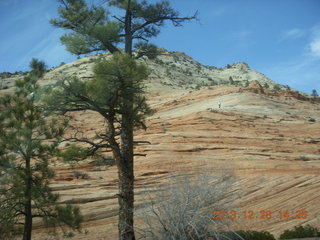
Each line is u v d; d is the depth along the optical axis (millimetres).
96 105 13070
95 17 15102
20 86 13648
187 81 121812
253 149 32281
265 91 68750
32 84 13750
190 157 28484
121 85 12586
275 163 29344
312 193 23172
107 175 23609
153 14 15961
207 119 39906
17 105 13211
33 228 16719
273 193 22812
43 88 13555
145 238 11266
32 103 13477
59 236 16547
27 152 12875
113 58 12312
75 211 13617
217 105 53281
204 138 33562
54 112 13656
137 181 22875
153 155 28109
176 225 10000
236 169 27219
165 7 15820
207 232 10336
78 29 15125
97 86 12203
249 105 51625
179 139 32594
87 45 15133
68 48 15047
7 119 13195
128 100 13531
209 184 11664
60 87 13117
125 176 13703
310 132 41000
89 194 20453
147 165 26062
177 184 11047
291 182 24797
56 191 20281
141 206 13203
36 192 12688
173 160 27109
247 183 24016
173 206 10461
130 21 15922
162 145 30734
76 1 14883
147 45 16781
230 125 39000
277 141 35875
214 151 30906
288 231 15820
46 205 13508
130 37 15766
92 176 23125
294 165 29516
